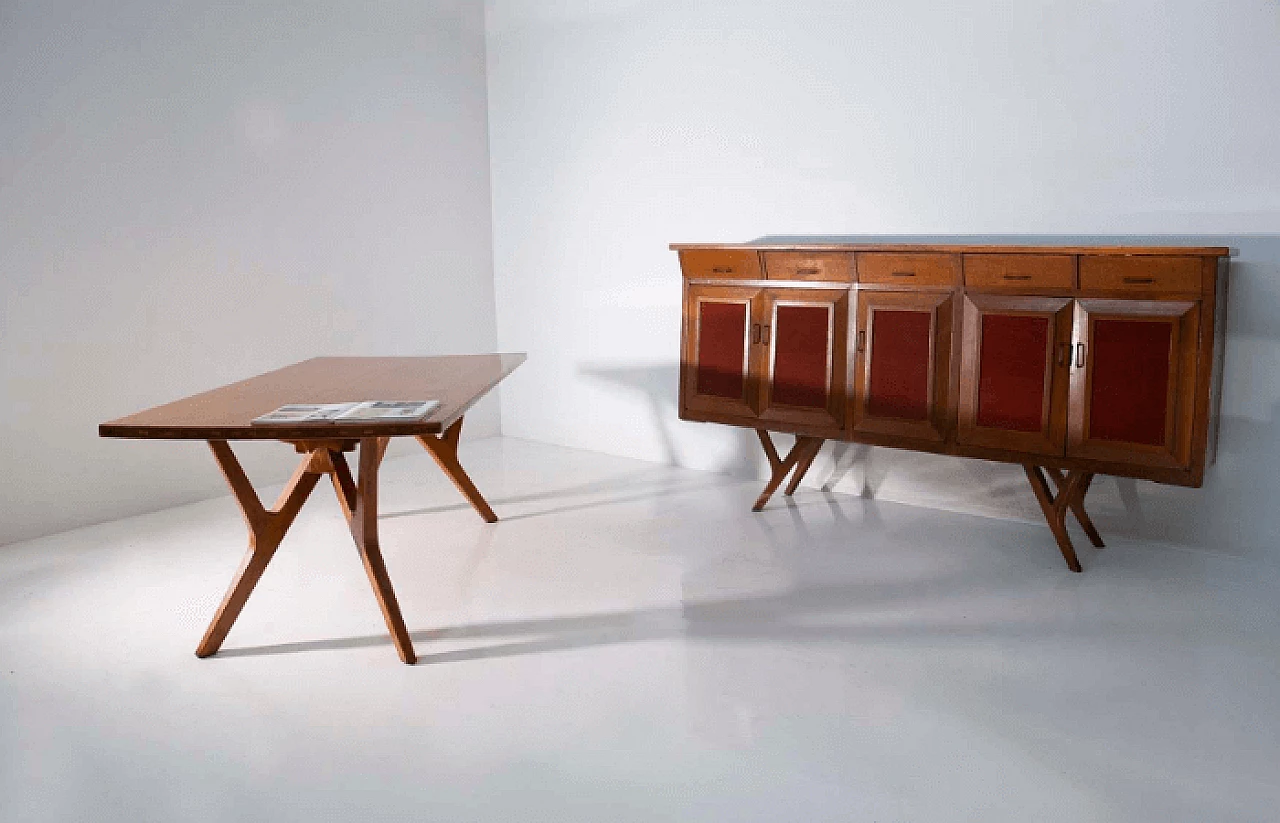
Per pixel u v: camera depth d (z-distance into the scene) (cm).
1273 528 355
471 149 580
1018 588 331
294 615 316
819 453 466
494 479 496
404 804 210
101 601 332
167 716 250
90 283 419
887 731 238
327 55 501
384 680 269
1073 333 338
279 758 229
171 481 456
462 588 338
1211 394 334
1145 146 365
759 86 463
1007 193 398
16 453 401
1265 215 344
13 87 388
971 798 210
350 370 368
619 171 525
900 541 384
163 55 435
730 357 427
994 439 360
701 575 348
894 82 421
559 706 253
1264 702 251
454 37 562
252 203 476
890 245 372
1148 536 380
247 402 292
